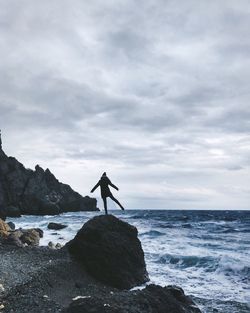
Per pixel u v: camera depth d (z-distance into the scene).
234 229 47.00
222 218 84.00
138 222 60.03
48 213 109.25
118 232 18.80
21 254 18.55
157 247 27.25
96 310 10.93
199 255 22.83
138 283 17.75
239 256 23.12
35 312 11.62
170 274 19.75
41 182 116.25
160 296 12.82
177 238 33.22
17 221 70.00
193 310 13.08
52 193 121.88
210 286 17.52
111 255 17.69
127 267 17.78
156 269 20.80
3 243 21.61
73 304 11.38
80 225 49.75
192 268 21.03
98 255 17.66
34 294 13.31
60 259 17.73
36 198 109.25
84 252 18.03
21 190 108.38
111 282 17.11
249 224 58.91
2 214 92.00
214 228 48.66
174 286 14.01
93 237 18.22
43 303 12.48
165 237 33.81
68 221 65.94
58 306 12.27
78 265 17.61
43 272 15.59
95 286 16.27
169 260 22.73
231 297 15.79
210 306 14.52
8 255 18.14
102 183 20.45
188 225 53.69
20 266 16.06
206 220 73.50
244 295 16.06
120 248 18.11
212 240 32.12
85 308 11.03
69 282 15.84
